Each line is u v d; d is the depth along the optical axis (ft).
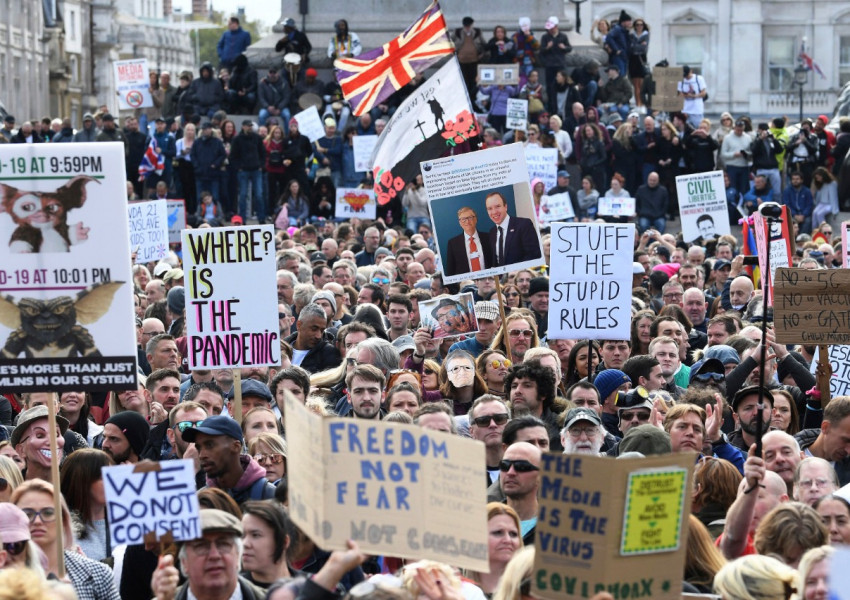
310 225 101.40
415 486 24.40
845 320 46.03
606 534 23.77
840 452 40.37
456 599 26.40
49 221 31.78
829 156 131.85
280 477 38.75
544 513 24.04
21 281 31.81
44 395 45.55
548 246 79.00
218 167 121.90
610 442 42.78
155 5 512.63
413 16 151.12
